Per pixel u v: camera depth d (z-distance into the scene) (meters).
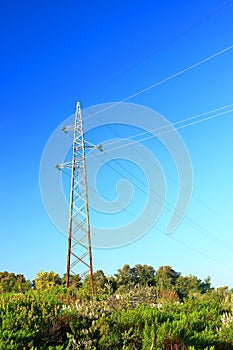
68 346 10.55
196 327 13.20
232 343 12.03
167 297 19.12
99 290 20.42
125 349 11.09
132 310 13.69
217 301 19.28
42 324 11.43
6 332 10.21
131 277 65.69
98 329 12.05
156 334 11.54
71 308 13.99
